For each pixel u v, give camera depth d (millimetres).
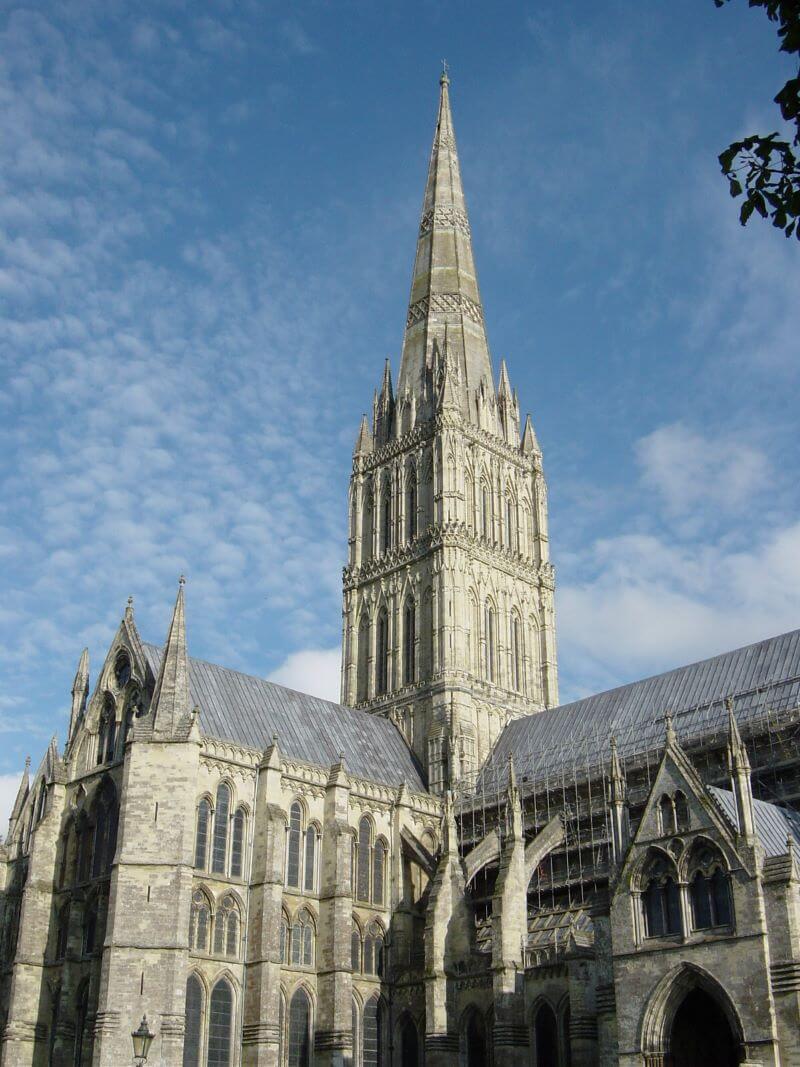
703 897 67000
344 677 135250
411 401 142125
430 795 117188
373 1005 103312
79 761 102688
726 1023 72812
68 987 93438
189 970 90562
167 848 90750
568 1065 83812
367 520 141750
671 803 69875
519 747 120750
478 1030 93250
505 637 131000
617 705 115000
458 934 97500
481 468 137625
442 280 148875
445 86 166500
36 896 98000
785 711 92562
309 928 100250
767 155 24531
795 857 68188
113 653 105125
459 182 158250
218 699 108000
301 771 103938
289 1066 94438
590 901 97625
